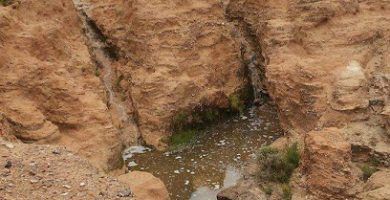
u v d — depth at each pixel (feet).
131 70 57.98
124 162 50.62
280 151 48.14
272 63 55.42
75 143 47.24
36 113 45.57
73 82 50.03
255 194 43.78
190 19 58.80
